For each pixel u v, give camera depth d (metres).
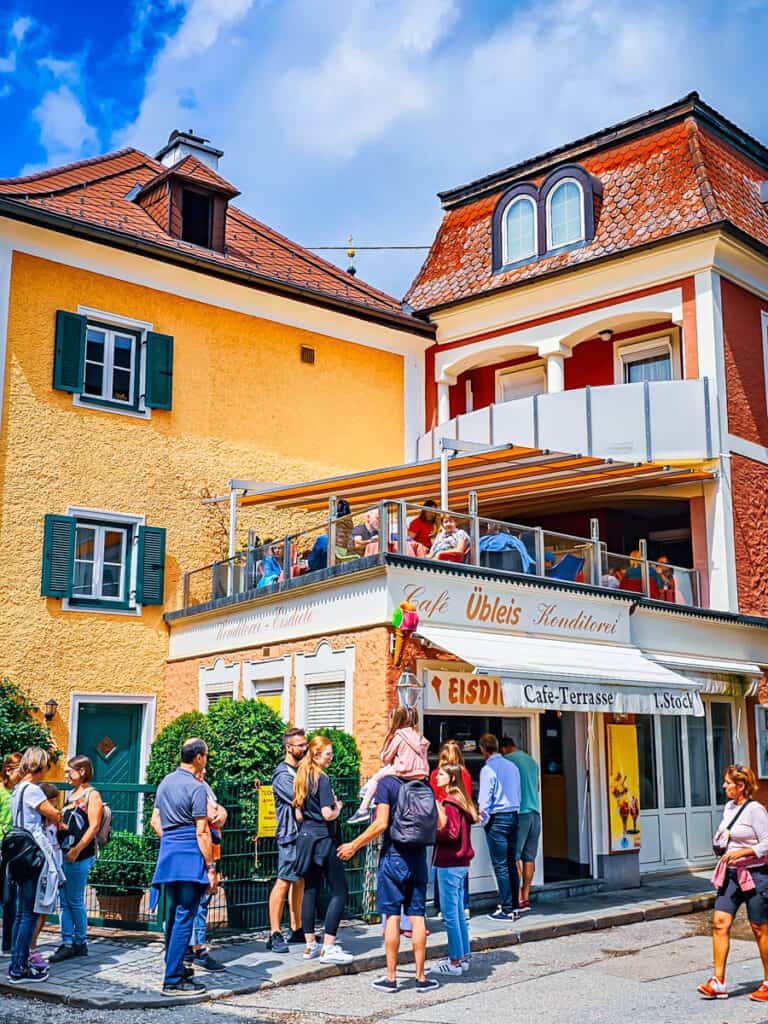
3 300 16.83
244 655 15.73
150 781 11.92
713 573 18.12
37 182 19.75
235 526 18.81
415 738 9.40
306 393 20.58
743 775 9.26
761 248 19.22
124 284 18.31
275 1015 8.30
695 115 20.50
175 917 8.93
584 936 11.90
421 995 8.96
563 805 15.64
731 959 10.58
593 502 20.47
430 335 22.66
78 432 17.42
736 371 18.97
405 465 16.25
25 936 9.20
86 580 17.42
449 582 13.45
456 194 24.42
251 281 19.64
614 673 13.89
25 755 9.48
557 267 20.53
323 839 10.15
